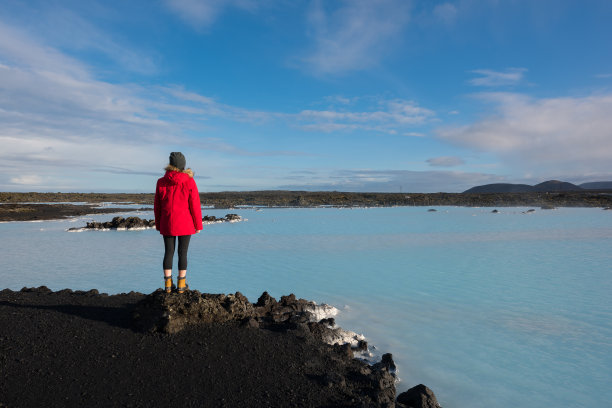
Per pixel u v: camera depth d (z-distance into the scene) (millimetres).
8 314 4656
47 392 3131
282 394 3277
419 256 12031
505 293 7645
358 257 11914
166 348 3879
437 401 3531
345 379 3674
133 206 44781
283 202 51312
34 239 16781
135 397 3121
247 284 8500
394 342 5141
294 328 4699
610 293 7586
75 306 5055
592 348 4910
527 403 3588
